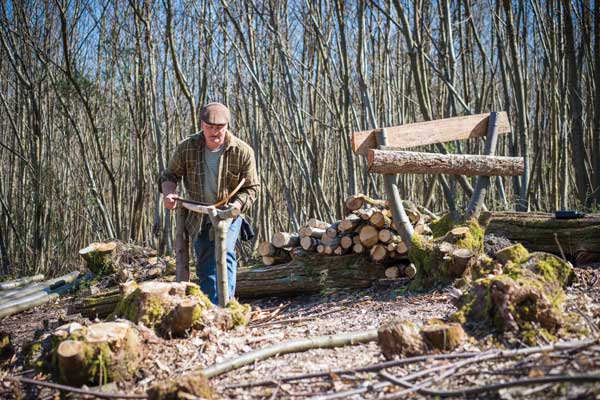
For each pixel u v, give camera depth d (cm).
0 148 1198
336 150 1201
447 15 723
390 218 515
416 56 673
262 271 557
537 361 250
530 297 294
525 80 893
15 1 1005
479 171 500
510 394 224
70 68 915
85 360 281
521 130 729
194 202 416
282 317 449
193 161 430
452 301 340
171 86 1181
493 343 285
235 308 379
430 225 556
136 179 1168
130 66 1072
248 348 328
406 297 452
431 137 502
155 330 335
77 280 779
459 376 251
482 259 428
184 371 299
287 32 1052
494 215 539
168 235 958
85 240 1220
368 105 797
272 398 251
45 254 1038
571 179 1068
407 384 246
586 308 322
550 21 795
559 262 367
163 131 1230
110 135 1248
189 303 339
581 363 238
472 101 1336
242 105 1273
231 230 427
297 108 862
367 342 318
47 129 1059
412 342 280
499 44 801
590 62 838
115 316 363
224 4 860
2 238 1086
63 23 888
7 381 316
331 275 534
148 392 246
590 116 952
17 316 673
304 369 284
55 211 1070
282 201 1299
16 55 984
